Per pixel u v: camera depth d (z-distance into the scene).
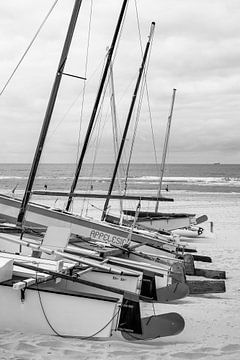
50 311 5.88
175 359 5.39
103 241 11.15
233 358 5.48
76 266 7.33
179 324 6.09
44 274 6.36
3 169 117.69
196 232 18.45
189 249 14.29
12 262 6.29
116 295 6.29
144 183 64.88
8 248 8.93
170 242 13.36
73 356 5.25
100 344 5.68
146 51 16.59
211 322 7.13
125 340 6.00
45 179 69.94
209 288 9.20
